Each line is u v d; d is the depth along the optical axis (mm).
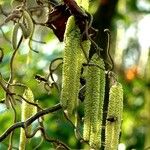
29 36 406
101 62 374
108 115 376
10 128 382
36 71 740
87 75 373
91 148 370
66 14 402
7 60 744
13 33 408
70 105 355
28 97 413
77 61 361
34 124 545
